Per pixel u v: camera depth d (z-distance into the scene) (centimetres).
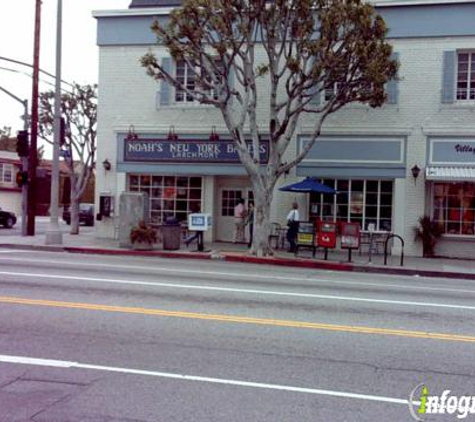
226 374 554
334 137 1992
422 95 1936
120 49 2183
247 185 2155
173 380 532
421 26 1931
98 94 2200
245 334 712
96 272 1260
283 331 735
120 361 588
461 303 1008
